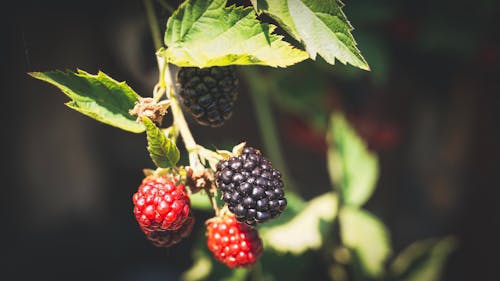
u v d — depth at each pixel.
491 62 0.55
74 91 0.31
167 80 0.31
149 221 0.30
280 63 0.30
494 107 0.61
